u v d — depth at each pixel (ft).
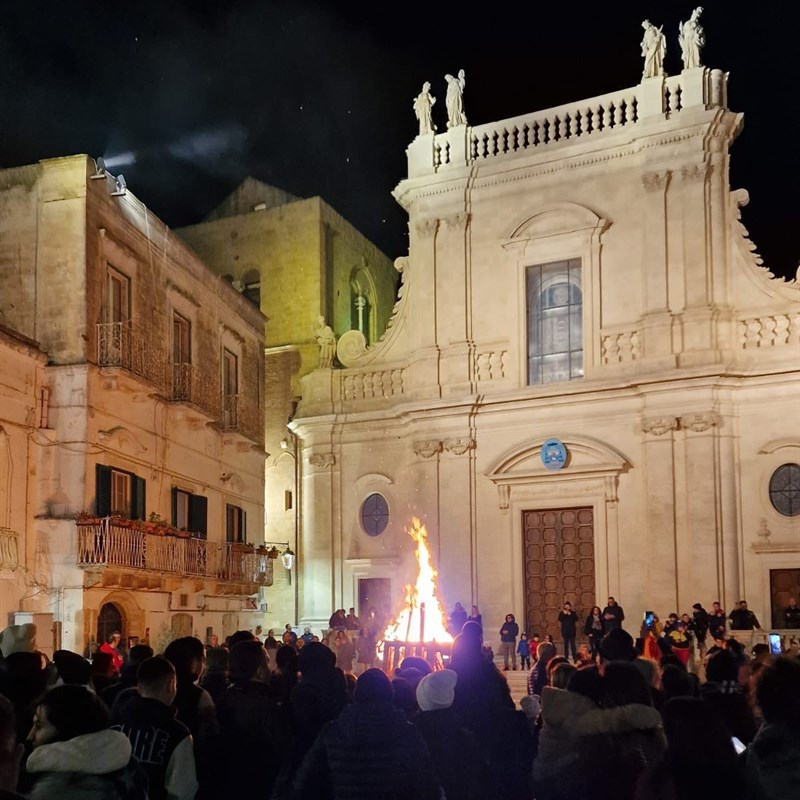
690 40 100.37
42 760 15.76
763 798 15.61
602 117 114.62
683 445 94.68
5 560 69.92
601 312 101.04
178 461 89.61
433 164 110.01
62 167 77.61
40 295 76.95
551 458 99.81
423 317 108.37
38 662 21.72
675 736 16.25
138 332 83.46
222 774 21.47
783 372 91.81
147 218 86.74
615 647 26.08
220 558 93.40
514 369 103.96
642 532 96.17
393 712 17.93
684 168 98.27
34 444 74.18
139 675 20.62
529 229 104.73
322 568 110.52
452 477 104.78
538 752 20.33
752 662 29.25
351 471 111.55
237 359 105.29
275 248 128.67
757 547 91.30
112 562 73.10
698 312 95.61
